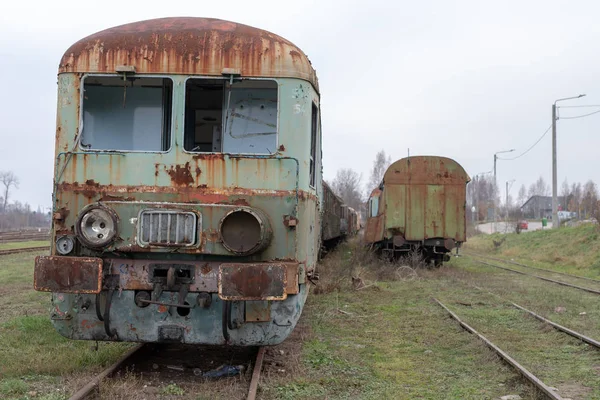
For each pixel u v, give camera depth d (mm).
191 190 5832
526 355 7332
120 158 5879
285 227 5773
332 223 21562
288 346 7625
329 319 9766
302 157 5965
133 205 5645
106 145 6078
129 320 5809
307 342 7902
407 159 18547
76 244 5785
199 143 6664
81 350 6859
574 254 23734
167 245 5555
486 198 121812
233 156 5848
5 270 17031
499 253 31016
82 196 5863
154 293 5672
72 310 5871
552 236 29875
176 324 5793
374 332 8828
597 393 5766
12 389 5367
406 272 16906
